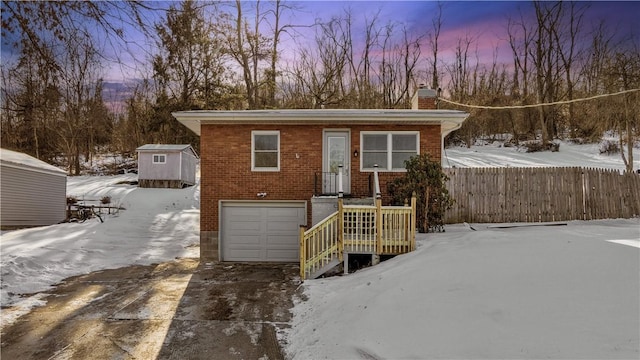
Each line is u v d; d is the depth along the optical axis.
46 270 9.70
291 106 29.84
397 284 6.32
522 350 3.88
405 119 11.24
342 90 31.95
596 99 24.02
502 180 12.23
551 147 27.78
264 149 11.66
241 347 5.52
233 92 29.16
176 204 23.92
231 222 11.66
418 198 10.27
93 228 15.98
